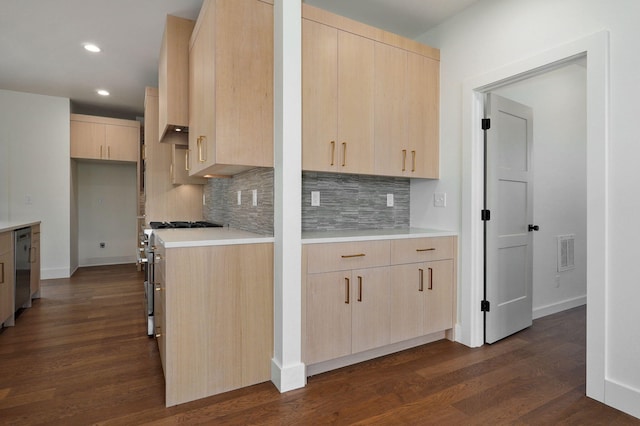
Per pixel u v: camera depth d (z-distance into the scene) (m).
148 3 2.68
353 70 2.56
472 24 2.73
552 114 3.60
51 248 5.04
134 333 2.94
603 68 1.94
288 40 2.06
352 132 2.55
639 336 1.82
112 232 6.29
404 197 3.31
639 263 1.82
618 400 1.87
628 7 1.87
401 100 2.80
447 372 2.28
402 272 2.55
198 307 1.93
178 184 4.16
